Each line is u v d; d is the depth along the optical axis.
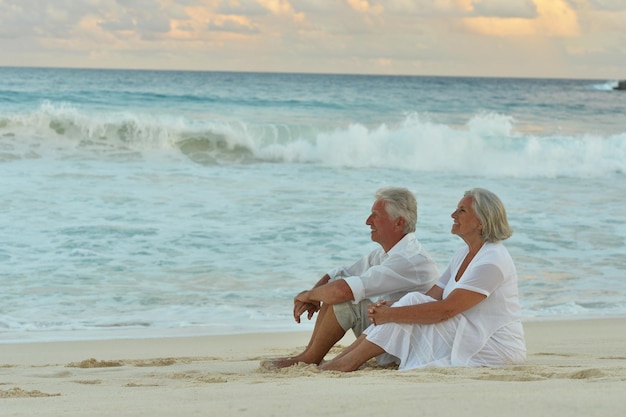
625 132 29.97
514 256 11.13
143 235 11.46
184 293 8.87
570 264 10.77
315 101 36.50
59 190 14.68
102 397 3.38
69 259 10.14
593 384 3.14
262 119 29.50
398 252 4.75
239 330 7.43
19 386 4.19
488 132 24.72
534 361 4.95
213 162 20.19
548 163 22.44
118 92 35.16
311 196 15.11
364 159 21.62
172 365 5.30
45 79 49.06
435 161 21.84
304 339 7.00
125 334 7.20
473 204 4.46
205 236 11.55
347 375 4.11
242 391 3.33
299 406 2.71
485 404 2.61
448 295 4.42
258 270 9.91
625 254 11.43
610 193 17.48
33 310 8.06
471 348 4.38
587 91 64.81
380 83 61.72
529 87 70.06
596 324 7.75
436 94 49.56
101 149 20.66
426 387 3.20
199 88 43.28
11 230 11.44
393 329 4.41
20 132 20.78
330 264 10.28
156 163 19.31
